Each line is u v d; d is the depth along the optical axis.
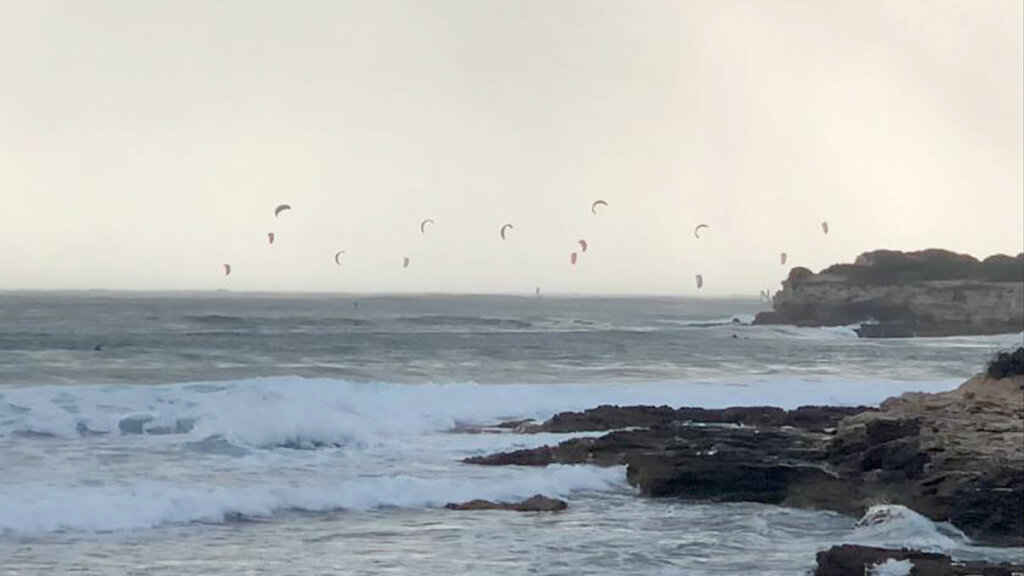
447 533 70.38
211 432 96.69
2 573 58.84
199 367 155.12
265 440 96.38
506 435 107.25
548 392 130.00
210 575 59.72
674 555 66.12
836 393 145.00
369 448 97.50
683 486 83.38
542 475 85.81
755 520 75.69
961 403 104.00
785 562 65.00
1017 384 110.00
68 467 83.19
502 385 134.50
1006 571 60.47
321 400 115.50
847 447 91.50
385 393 121.62
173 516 71.38
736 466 85.50
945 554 65.38
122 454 89.69
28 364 153.50
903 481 82.50
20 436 96.38
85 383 132.62
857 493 80.00
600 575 61.56
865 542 70.12
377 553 65.06
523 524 73.38
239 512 73.25
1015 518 73.56
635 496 82.88
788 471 85.06
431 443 101.62
